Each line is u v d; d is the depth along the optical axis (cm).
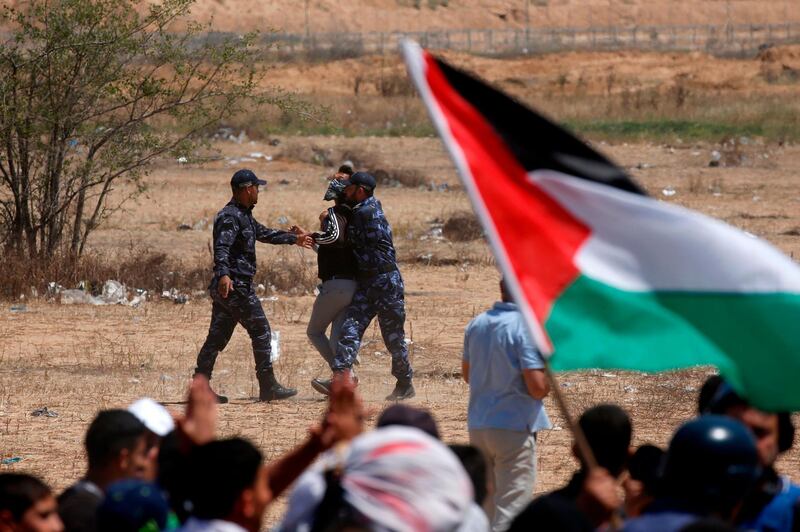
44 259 6131
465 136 1568
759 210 9994
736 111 18700
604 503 1434
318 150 13525
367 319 3775
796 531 1518
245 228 3775
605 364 1519
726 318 1505
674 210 1527
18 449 3250
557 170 1559
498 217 1546
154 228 8788
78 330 5153
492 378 2209
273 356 4584
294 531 1259
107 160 6203
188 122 6316
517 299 1509
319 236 3709
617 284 1530
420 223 9000
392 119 18075
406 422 1541
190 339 5012
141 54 6181
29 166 6216
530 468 2222
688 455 1303
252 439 3369
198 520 1322
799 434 3397
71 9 6031
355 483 1109
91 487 1631
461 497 1109
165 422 1706
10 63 5994
